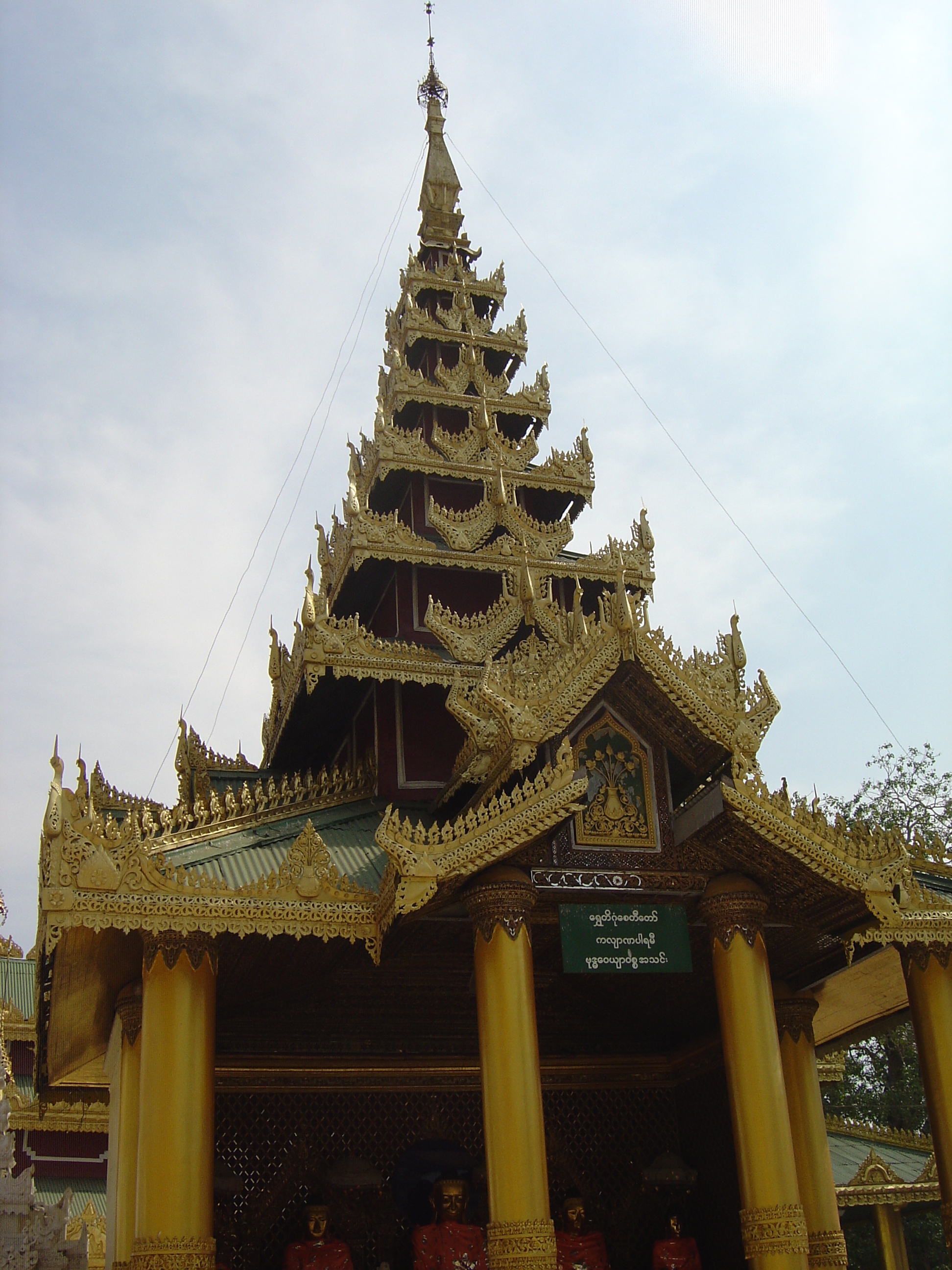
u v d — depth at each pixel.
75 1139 37.25
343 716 26.88
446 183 37.34
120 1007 19.56
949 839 25.12
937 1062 19.33
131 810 18.69
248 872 18.80
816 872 18.62
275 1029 22.12
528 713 18.30
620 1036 24.73
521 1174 15.91
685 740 19.66
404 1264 21.34
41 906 16.98
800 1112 21.84
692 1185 23.11
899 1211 30.11
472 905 17.66
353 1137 22.08
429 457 29.28
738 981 18.33
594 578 28.30
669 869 19.06
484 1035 16.91
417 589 27.48
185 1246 15.63
